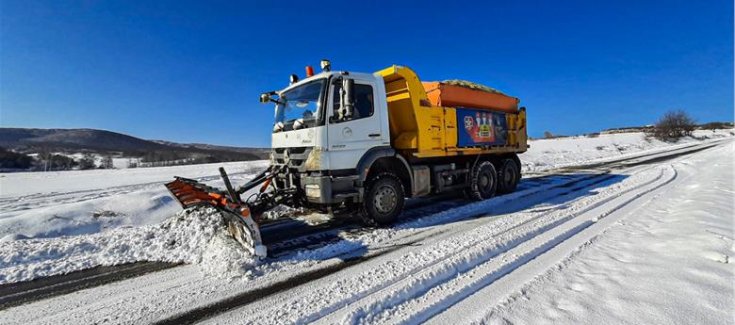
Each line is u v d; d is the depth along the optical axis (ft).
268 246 15.60
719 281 8.89
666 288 8.77
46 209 22.17
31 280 12.46
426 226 18.57
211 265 12.94
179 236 16.03
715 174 30.60
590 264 11.09
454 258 12.21
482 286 10.37
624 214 18.79
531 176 41.06
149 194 25.38
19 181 59.77
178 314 9.68
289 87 20.15
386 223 19.13
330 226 18.94
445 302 9.46
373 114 19.08
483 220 19.44
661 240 12.71
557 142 130.11
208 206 17.11
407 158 21.88
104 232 19.15
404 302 9.58
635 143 122.11
